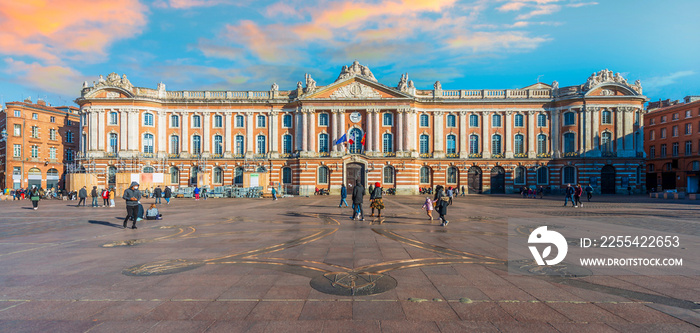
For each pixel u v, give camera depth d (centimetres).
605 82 5372
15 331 550
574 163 5431
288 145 5712
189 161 5634
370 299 683
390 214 2341
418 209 2759
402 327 563
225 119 5719
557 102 5569
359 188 2027
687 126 6488
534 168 5575
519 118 5691
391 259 1011
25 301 676
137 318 598
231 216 2228
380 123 5528
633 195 5150
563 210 2659
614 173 5422
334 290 736
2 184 6594
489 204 3366
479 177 5666
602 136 5428
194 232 1535
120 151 5362
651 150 7281
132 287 757
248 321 584
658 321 583
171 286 762
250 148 5700
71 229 1638
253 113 5734
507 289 744
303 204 3409
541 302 670
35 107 6694
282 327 561
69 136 7294
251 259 1012
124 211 2662
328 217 2147
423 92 5731
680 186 6594
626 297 695
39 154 6750
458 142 5694
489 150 5675
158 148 5612
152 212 2020
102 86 5369
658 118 7112
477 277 830
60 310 632
